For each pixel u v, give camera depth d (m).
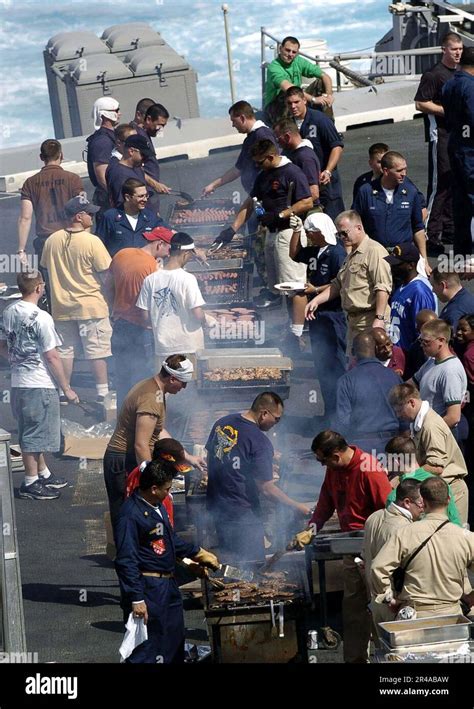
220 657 27.98
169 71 83.94
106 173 50.81
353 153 70.19
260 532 31.77
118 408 43.56
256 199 48.81
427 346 33.50
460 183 49.12
